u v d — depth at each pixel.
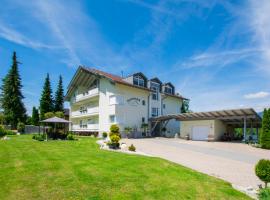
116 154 13.72
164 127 36.19
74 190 6.65
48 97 50.31
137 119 33.88
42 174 8.25
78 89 42.41
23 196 6.07
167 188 7.20
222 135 29.38
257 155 15.89
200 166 11.48
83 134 40.09
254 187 7.95
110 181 7.64
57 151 14.38
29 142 20.42
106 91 33.59
